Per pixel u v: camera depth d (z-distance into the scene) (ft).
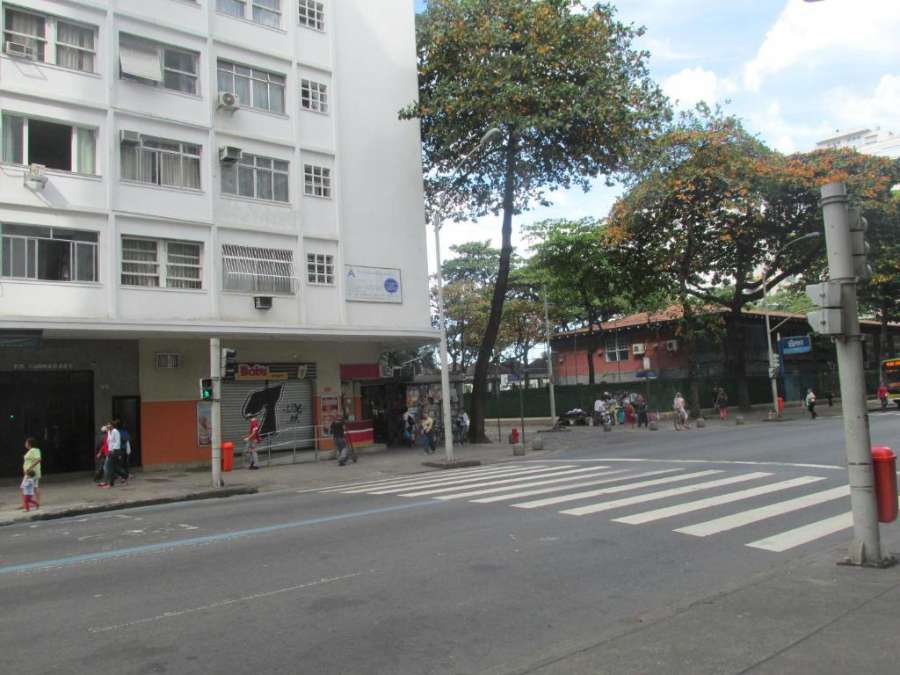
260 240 70.90
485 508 34.60
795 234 120.67
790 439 70.64
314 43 77.77
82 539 32.07
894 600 17.31
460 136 83.46
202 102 68.13
